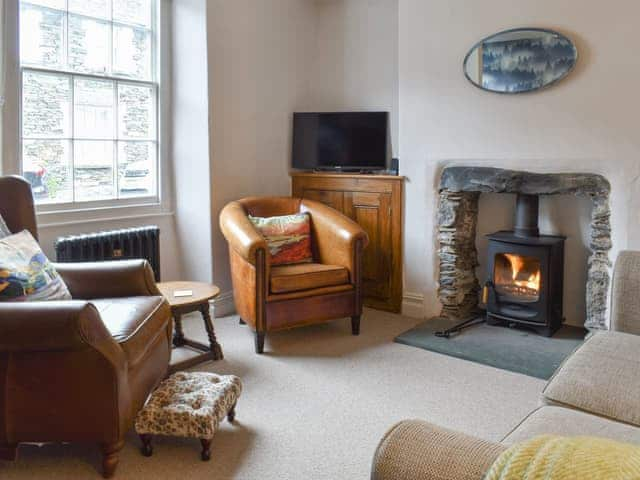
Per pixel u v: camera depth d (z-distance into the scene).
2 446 2.08
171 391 2.34
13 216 2.77
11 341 1.93
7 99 3.19
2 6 3.11
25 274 2.33
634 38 3.21
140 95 3.96
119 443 2.08
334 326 3.94
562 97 3.47
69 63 3.51
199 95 3.97
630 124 3.27
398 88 4.31
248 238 3.34
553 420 1.46
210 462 2.20
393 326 3.94
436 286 4.09
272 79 4.51
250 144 4.35
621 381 1.70
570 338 3.62
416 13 3.94
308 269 3.58
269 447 2.31
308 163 4.68
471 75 3.75
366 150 4.45
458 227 3.99
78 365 2.02
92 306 2.00
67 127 3.54
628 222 3.33
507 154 3.70
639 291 2.20
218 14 3.96
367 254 4.37
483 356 3.30
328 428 2.47
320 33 4.86
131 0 3.84
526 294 3.78
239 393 2.48
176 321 3.44
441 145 3.95
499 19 3.62
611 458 0.70
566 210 3.82
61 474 2.11
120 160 3.88
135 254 3.76
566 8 3.39
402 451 0.98
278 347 3.50
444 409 2.66
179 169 4.16
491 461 0.92
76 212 3.59
